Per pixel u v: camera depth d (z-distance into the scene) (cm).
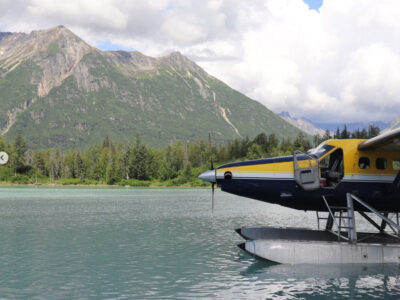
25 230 2198
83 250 1608
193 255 1510
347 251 1345
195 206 4200
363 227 2292
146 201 5162
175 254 1525
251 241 1368
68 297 988
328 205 1384
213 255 1515
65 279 1158
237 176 1370
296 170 1328
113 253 1548
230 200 5409
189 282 1127
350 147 1341
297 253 1346
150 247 1677
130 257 1472
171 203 4728
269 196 1376
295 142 15188
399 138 1150
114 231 2170
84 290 1048
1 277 1180
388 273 1226
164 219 2808
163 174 15012
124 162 16588
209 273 1231
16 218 2856
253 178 1362
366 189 1338
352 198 1342
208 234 2066
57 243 1778
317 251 1343
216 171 1391
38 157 19100
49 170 18925
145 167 15850
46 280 1147
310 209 1433
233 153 17912
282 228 1531
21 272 1241
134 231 2175
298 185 1340
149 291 1038
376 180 1334
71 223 2547
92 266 1323
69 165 19688
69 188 12206
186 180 14062
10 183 16362
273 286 1088
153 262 1384
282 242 1356
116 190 10250
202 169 14375
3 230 2197
